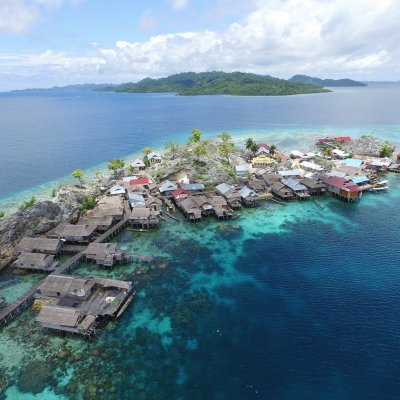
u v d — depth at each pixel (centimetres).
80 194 9106
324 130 19138
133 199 8519
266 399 3647
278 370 3997
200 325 4769
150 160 12800
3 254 6544
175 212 8550
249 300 5250
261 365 4075
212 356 4231
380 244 6731
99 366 4128
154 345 4438
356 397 3631
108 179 10962
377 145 13425
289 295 5334
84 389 3819
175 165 10888
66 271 6066
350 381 3819
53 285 5269
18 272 6181
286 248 6706
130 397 3706
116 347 4416
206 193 9325
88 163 13812
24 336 4659
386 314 4834
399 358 4097
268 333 4572
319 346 4322
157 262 6356
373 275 5750
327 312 4922
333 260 6228
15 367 4147
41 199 9819
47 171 12769
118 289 5403
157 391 3769
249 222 7912
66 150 16138
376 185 9975
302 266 6084
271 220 7994
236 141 16912
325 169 11231
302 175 10781
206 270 6072
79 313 4638
